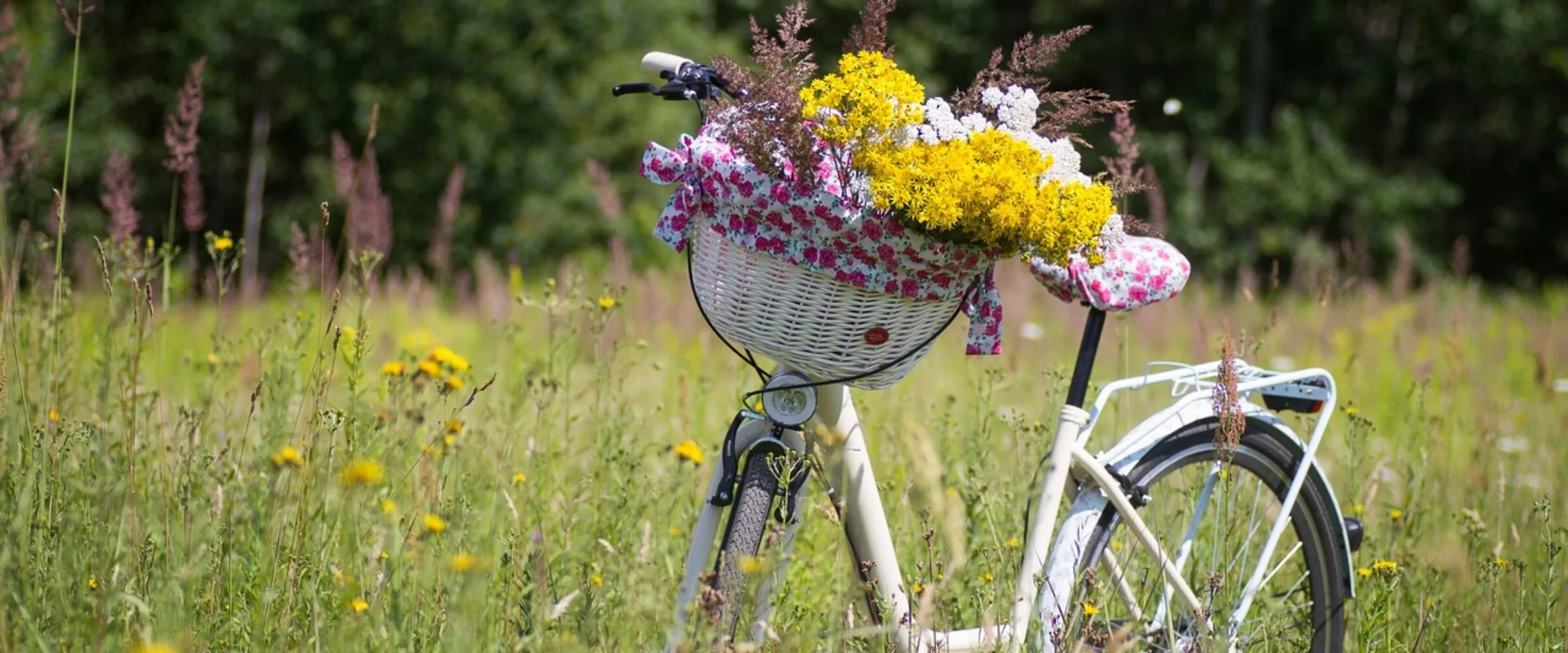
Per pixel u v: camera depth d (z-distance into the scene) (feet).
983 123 11.51
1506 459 23.47
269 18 82.64
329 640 12.34
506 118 82.89
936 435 21.75
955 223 11.02
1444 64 109.50
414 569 13.12
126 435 15.43
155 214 82.94
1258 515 15.53
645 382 30.94
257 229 65.98
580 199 81.30
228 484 15.24
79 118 77.92
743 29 95.76
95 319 22.34
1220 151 103.19
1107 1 108.78
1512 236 111.86
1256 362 38.34
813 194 11.14
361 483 13.66
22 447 14.71
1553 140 110.11
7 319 16.84
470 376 18.22
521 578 13.39
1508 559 18.10
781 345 11.82
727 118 11.38
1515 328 47.14
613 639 12.15
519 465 18.99
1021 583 13.47
